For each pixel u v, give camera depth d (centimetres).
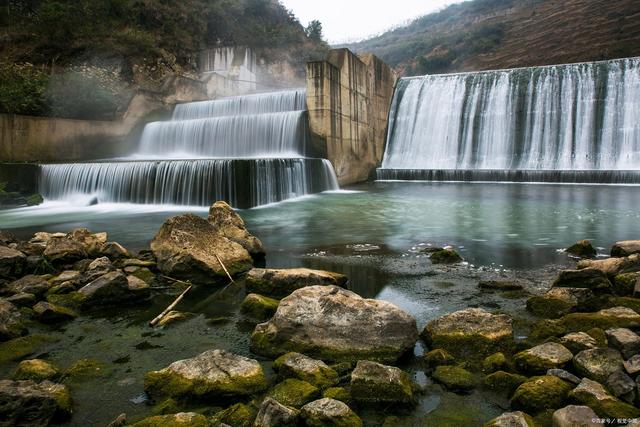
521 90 3092
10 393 420
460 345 548
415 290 792
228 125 2698
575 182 2638
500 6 9381
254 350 570
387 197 2217
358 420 410
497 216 1620
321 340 549
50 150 2527
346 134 2806
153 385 481
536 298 680
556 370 465
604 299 666
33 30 3241
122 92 3091
